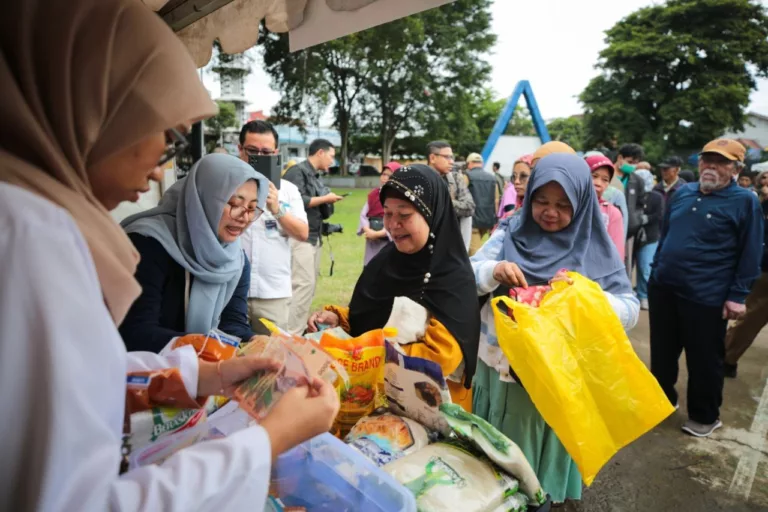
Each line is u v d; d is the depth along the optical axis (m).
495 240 2.25
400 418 1.35
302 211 2.82
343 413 1.41
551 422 1.52
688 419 3.14
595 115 33.16
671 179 5.61
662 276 3.07
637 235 5.52
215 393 1.03
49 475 0.53
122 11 0.68
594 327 1.58
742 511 2.39
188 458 0.66
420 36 29.16
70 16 0.65
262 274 2.61
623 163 5.33
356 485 1.02
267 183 1.76
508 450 1.18
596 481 2.60
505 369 1.84
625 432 1.58
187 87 0.73
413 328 1.55
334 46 28.25
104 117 0.68
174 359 1.05
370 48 29.12
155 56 0.70
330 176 34.12
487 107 43.19
